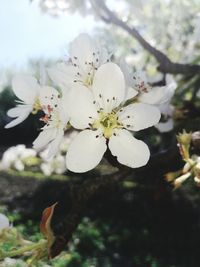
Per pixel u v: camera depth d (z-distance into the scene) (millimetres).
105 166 202
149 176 158
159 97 120
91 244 498
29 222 532
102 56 116
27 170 682
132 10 200
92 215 566
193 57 305
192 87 258
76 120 105
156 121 107
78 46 115
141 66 294
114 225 548
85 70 113
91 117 105
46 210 111
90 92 105
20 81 122
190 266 479
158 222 554
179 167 137
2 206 593
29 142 926
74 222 118
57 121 107
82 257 471
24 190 639
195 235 528
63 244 113
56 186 617
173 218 555
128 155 104
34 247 112
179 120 207
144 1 196
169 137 263
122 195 582
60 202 588
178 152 131
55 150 105
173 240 521
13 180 657
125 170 124
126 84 117
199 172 117
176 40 333
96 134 105
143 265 478
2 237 113
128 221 558
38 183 641
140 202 573
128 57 322
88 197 123
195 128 204
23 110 123
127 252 498
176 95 253
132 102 119
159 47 340
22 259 180
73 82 110
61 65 115
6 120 915
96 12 194
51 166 475
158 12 334
